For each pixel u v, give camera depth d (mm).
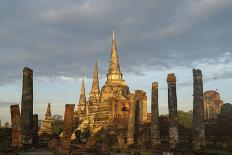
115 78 71312
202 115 31078
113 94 64812
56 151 29484
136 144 42406
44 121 65312
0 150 26109
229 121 42000
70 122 28719
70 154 28609
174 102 35219
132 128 43781
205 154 26734
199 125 30797
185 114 65812
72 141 57844
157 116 39719
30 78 32781
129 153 35656
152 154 33125
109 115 56812
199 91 31375
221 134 39250
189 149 30672
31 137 31906
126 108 54344
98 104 68188
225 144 30641
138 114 50562
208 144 32312
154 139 39031
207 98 60406
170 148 33281
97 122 61844
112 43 76000
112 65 73000
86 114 72812
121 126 52406
